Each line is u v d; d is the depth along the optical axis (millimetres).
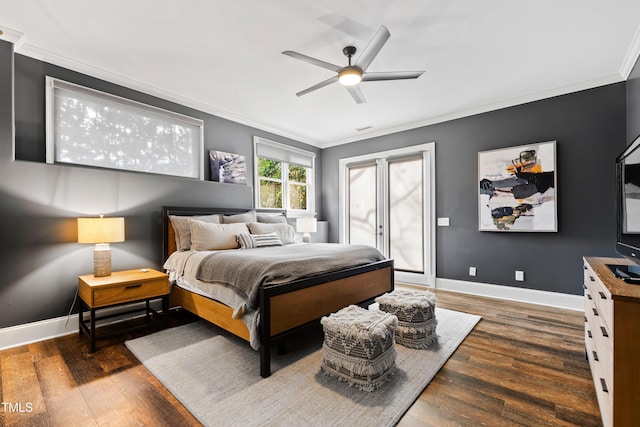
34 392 1729
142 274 2738
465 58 2742
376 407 1575
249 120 4422
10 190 2359
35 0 1968
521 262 3623
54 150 2668
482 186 3869
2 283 2322
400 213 4785
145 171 3268
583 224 3227
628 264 1880
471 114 4008
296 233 5152
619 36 2395
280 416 1509
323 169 5812
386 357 1839
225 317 2277
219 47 2557
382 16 2164
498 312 3176
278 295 1982
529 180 3512
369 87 3350
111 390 1755
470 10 2098
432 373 1919
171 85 3287
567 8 2066
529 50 2609
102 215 2822
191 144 3723
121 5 2027
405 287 4395
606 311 1349
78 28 2283
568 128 3316
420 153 4496
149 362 2074
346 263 2693
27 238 2436
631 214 1812
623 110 3018
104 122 2982
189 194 3566
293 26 2279
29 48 2512
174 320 2963
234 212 3990
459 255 4125
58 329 2559
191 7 2057
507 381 1840
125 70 2951
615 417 1177
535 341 2434
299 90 3426
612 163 3072
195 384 1799
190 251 3020
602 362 1447
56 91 2691
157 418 1508
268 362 1896
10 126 2363
